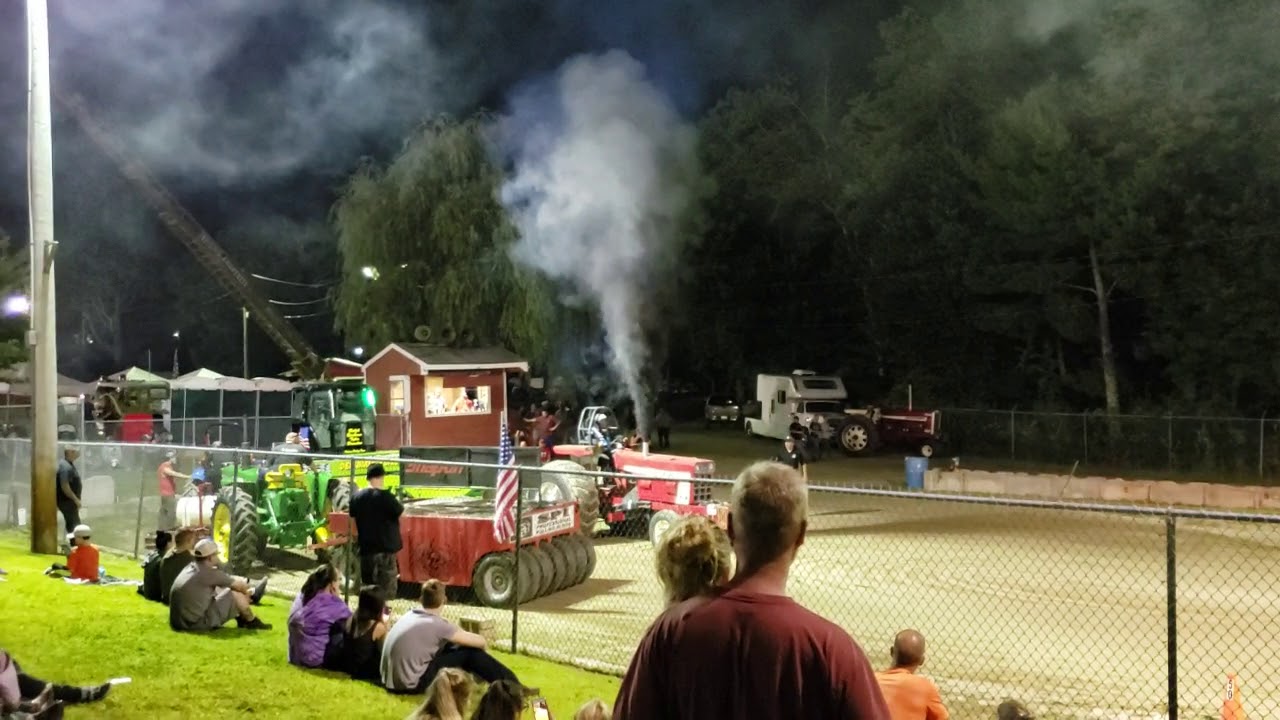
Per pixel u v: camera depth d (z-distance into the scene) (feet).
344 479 57.72
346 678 28.35
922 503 83.20
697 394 195.42
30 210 48.98
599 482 65.10
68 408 94.27
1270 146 101.60
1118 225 113.60
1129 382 125.08
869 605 44.06
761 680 7.67
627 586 49.93
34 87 48.67
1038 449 118.73
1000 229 128.98
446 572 45.75
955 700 30.53
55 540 50.34
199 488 55.62
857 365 166.09
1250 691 31.73
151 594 37.40
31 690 23.21
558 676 31.01
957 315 138.82
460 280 128.06
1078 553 57.98
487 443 103.96
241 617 34.01
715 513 58.23
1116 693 31.24
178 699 24.72
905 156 138.82
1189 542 62.69
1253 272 105.60
